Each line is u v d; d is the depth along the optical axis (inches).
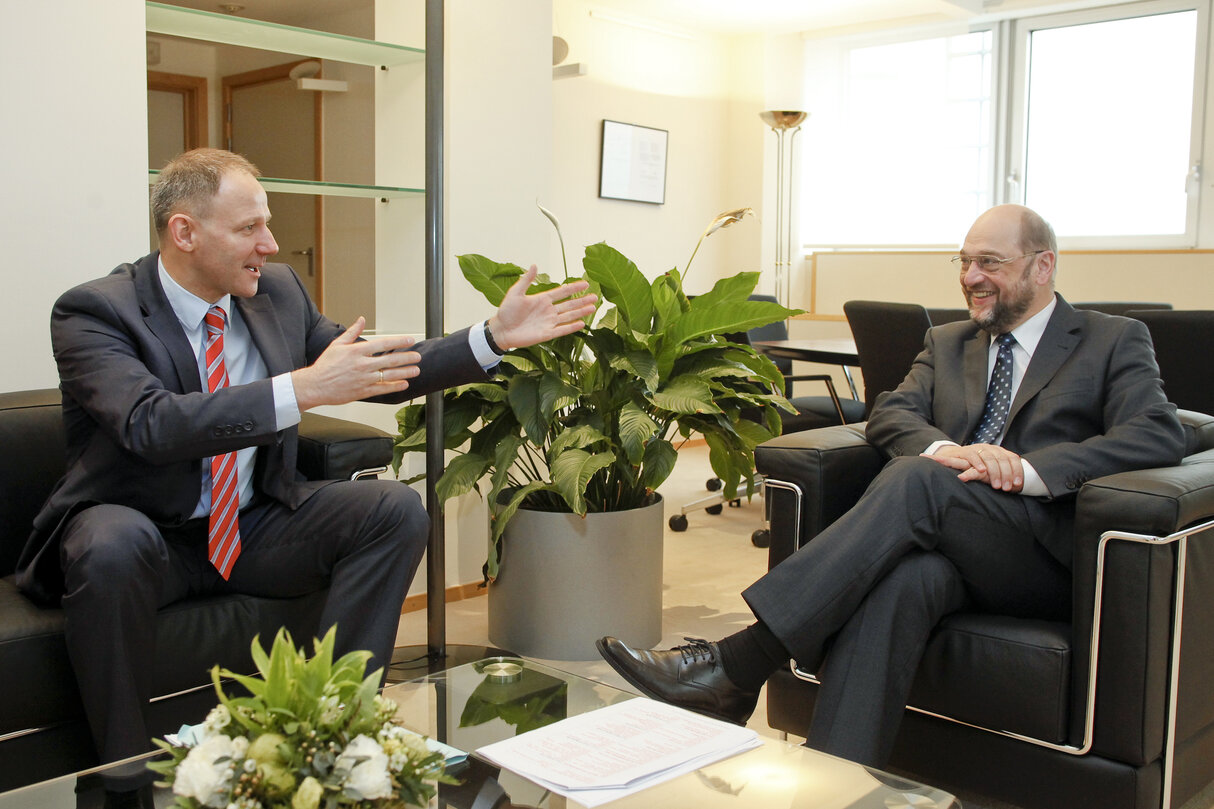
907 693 73.1
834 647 74.1
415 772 37.3
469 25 123.2
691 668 76.9
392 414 124.9
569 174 228.1
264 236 79.0
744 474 120.1
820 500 84.2
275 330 85.3
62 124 92.7
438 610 107.0
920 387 91.7
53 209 92.7
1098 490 68.4
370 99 199.5
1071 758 70.1
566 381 108.4
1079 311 87.4
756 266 260.5
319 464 87.8
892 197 257.0
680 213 254.7
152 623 70.9
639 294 102.7
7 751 67.4
